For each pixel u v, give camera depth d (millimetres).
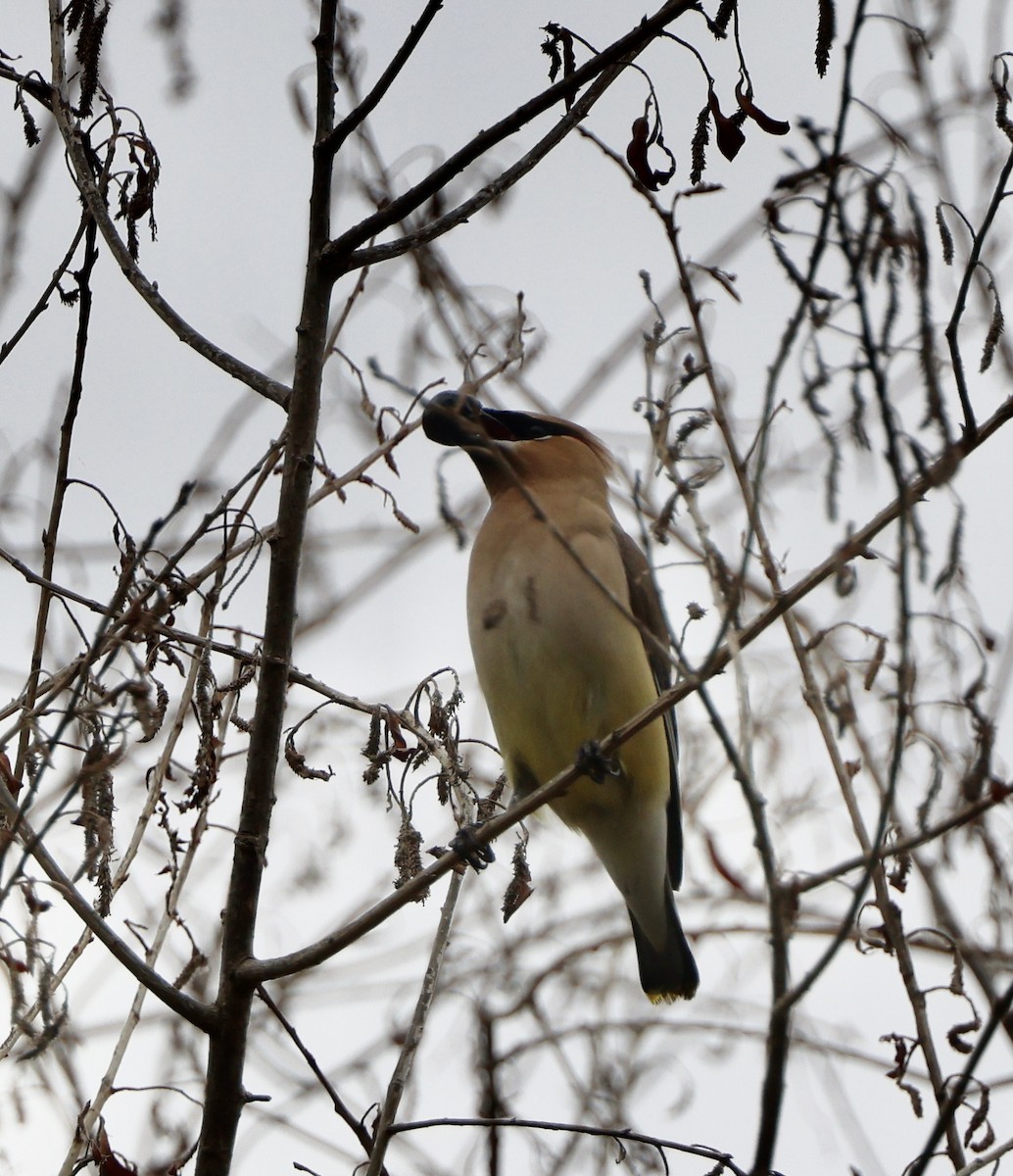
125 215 9195
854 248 6863
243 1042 8258
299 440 8734
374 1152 8008
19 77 9609
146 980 8062
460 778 8977
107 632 7953
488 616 12141
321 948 8328
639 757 12234
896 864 8352
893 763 6461
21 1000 7254
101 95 9211
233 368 9094
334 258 8859
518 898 9312
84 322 8953
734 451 7273
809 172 6957
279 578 8633
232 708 9258
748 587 10156
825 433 7422
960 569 7648
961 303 7289
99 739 7242
